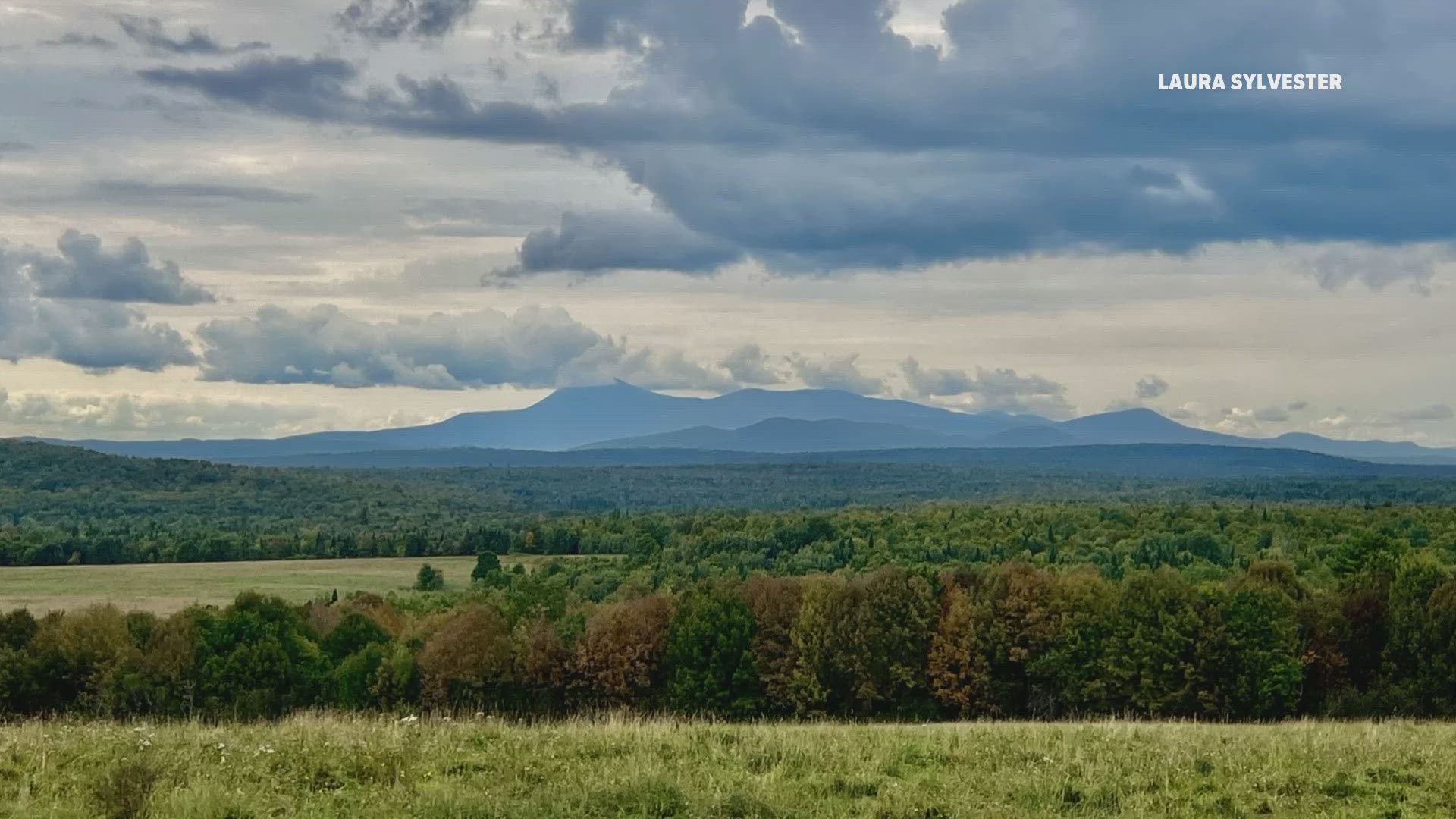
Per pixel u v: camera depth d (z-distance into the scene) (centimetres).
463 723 2136
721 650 6106
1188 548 10319
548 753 1827
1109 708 5744
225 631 5928
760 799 1509
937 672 6088
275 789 1553
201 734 2022
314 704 5603
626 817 1462
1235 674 5519
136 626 6053
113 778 1470
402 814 1448
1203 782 1738
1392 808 1623
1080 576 6444
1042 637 5988
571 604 8612
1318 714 5588
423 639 6644
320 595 9769
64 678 5597
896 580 6238
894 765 1817
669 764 1770
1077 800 1652
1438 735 2362
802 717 6047
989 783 1700
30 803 1459
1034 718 5875
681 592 7200
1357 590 5962
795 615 6359
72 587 10075
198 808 1423
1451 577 5678
